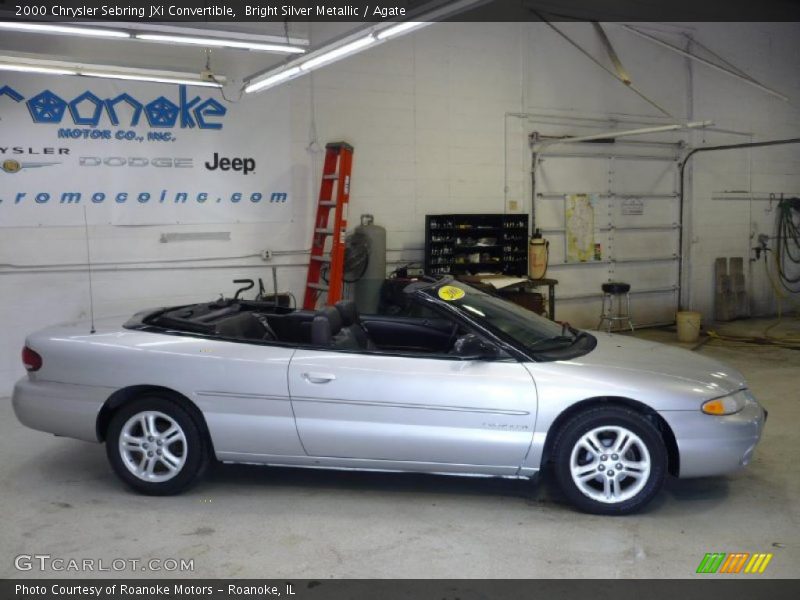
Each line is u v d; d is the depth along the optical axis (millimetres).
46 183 7277
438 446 4164
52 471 4945
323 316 4500
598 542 3822
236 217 8242
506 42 9945
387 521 4105
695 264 12234
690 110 11883
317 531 3973
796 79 13227
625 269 11469
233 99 8109
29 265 7273
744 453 4133
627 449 4105
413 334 5340
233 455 4363
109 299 7652
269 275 8492
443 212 9602
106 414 4559
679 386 4117
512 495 4496
